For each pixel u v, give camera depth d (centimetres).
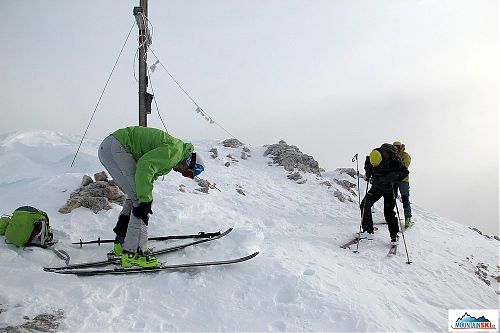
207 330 376
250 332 380
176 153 468
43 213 509
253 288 449
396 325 426
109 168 469
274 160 1238
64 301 391
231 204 827
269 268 489
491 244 958
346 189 1134
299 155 1249
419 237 827
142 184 442
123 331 359
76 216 602
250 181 1023
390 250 688
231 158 1201
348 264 606
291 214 848
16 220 477
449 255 763
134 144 470
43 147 992
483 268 756
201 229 610
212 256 517
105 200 640
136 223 455
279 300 438
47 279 423
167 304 409
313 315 412
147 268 456
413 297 538
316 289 452
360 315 414
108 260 483
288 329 390
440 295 579
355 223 848
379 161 679
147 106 874
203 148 1241
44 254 478
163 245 546
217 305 415
